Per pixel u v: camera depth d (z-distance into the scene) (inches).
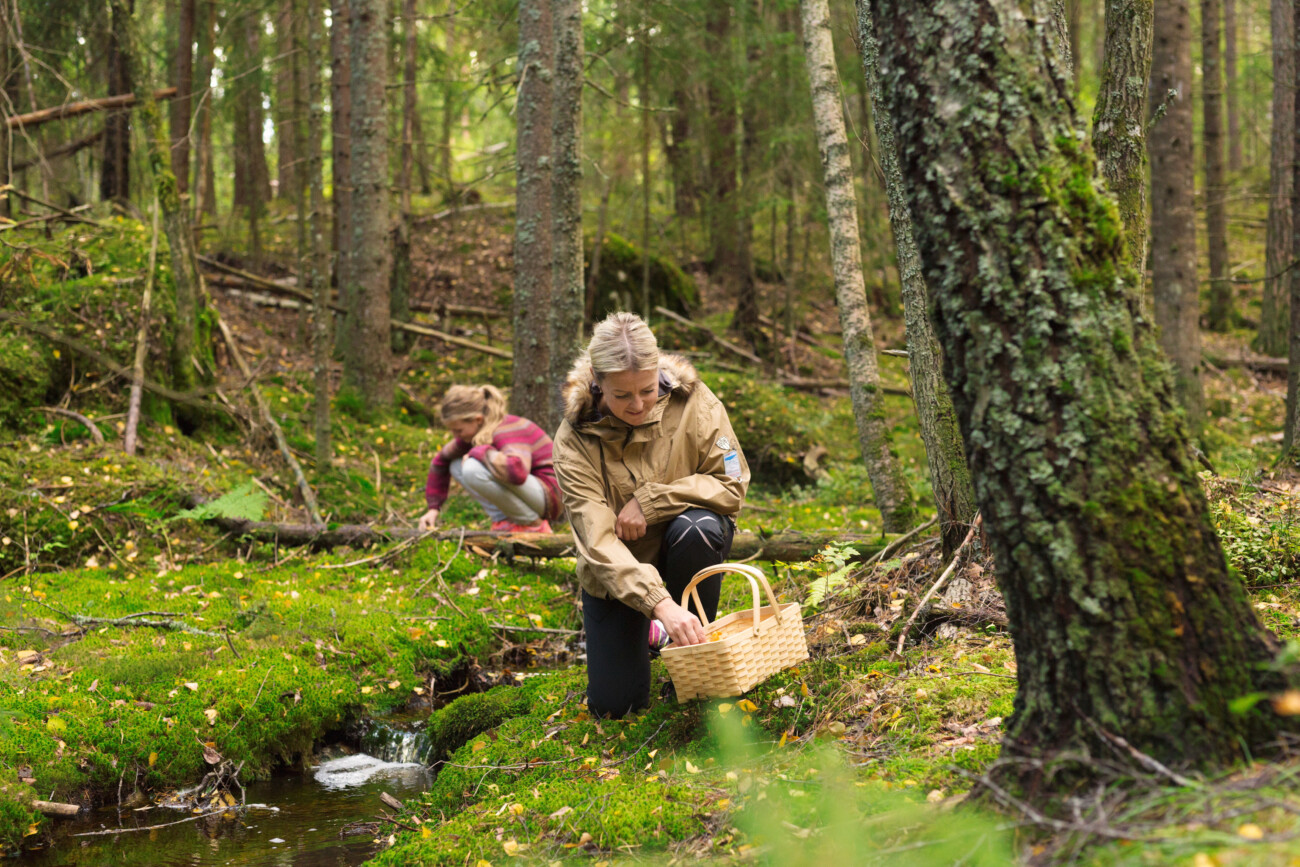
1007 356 72.7
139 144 381.7
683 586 124.5
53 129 386.0
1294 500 156.3
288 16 402.6
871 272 521.0
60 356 264.2
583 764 116.8
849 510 281.1
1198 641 70.7
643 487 121.0
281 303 427.2
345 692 159.6
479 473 221.6
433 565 217.8
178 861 113.5
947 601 137.7
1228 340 525.7
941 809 80.1
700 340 480.7
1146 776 68.2
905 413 420.2
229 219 490.3
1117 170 136.3
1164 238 364.2
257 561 224.7
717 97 494.3
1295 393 205.6
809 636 141.6
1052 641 74.0
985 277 72.4
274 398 328.8
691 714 122.6
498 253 502.3
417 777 142.6
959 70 72.0
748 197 448.5
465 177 685.3
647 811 98.7
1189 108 359.6
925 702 109.0
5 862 112.7
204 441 283.9
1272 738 69.0
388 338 351.3
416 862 99.0
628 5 386.9
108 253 298.4
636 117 474.0
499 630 191.5
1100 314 71.3
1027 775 74.8
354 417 335.9
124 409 271.0
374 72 339.9
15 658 155.9
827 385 446.0
